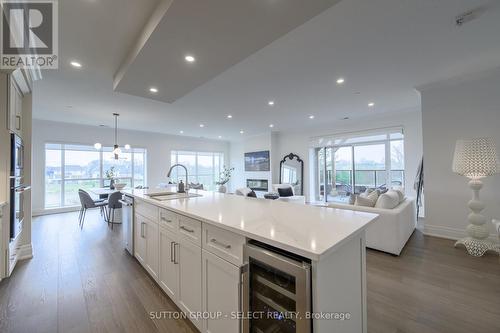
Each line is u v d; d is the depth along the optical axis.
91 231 4.11
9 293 2.05
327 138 6.66
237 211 1.68
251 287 1.17
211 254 1.43
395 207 3.20
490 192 3.16
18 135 2.64
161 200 2.25
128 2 1.64
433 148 3.59
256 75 3.05
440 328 1.59
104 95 3.74
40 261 2.75
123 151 7.21
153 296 2.00
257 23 1.57
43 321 1.68
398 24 2.00
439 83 3.42
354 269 1.26
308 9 1.44
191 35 1.72
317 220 1.40
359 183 6.13
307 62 2.69
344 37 2.19
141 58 2.08
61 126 5.99
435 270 2.46
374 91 3.73
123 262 2.72
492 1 1.73
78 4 1.66
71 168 6.27
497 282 2.20
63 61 2.52
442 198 3.54
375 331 1.56
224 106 4.53
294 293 1.00
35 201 5.61
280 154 7.93
